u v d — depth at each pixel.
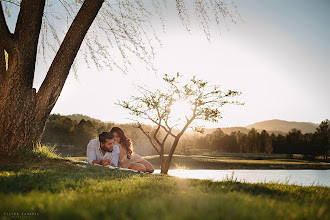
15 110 5.50
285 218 1.86
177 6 6.40
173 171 23.34
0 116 5.40
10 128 5.43
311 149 102.19
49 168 4.87
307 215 2.02
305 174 30.34
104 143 6.09
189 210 1.78
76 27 6.24
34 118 5.82
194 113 11.53
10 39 5.55
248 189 4.09
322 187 5.60
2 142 5.36
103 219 1.64
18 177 3.50
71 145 120.12
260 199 2.85
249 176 24.14
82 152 107.25
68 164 5.39
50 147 6.17
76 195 2.50
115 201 2.21
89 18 6.31
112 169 5.57
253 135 125.00
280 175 26.88
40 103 5.93
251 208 2.13
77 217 1.64
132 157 7.00
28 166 4.90
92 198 2.36
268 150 115.19
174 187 3.58
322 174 30.69
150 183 3.87
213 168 52.62
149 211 1.80
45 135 114.19
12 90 5.50
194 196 2.60
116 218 1.67
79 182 3.30
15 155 5.43
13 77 5.52
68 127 117.06
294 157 106.56
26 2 5.72
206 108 11.45
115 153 6.39
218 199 2.48
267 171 37.94
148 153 113.62
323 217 2.01
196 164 53.88
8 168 4.57
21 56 5.61
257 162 64.56
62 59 6.15
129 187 3.27
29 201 2.12
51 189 2.97
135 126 11.98
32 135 5.77
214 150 139.00
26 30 5.68
